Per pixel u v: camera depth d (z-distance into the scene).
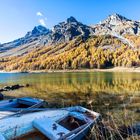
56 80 61.97
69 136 10.01
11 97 30.78
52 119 12.08
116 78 62.94
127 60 157.62
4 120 11.84
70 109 15.16
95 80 57.09
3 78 78.81
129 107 20.98
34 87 43.19
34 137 10.73
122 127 14.60
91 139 11.83
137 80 53.56
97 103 23.86
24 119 11.93
